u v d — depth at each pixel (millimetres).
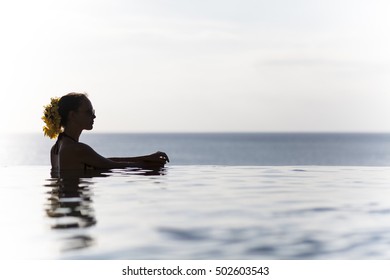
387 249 2852
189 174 7129
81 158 7203
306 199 4707
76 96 7172
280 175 7336
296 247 2873
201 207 4184
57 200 4555
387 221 3592
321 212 3969
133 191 5176
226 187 5699
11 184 5777
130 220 3592
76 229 3305
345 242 2992
